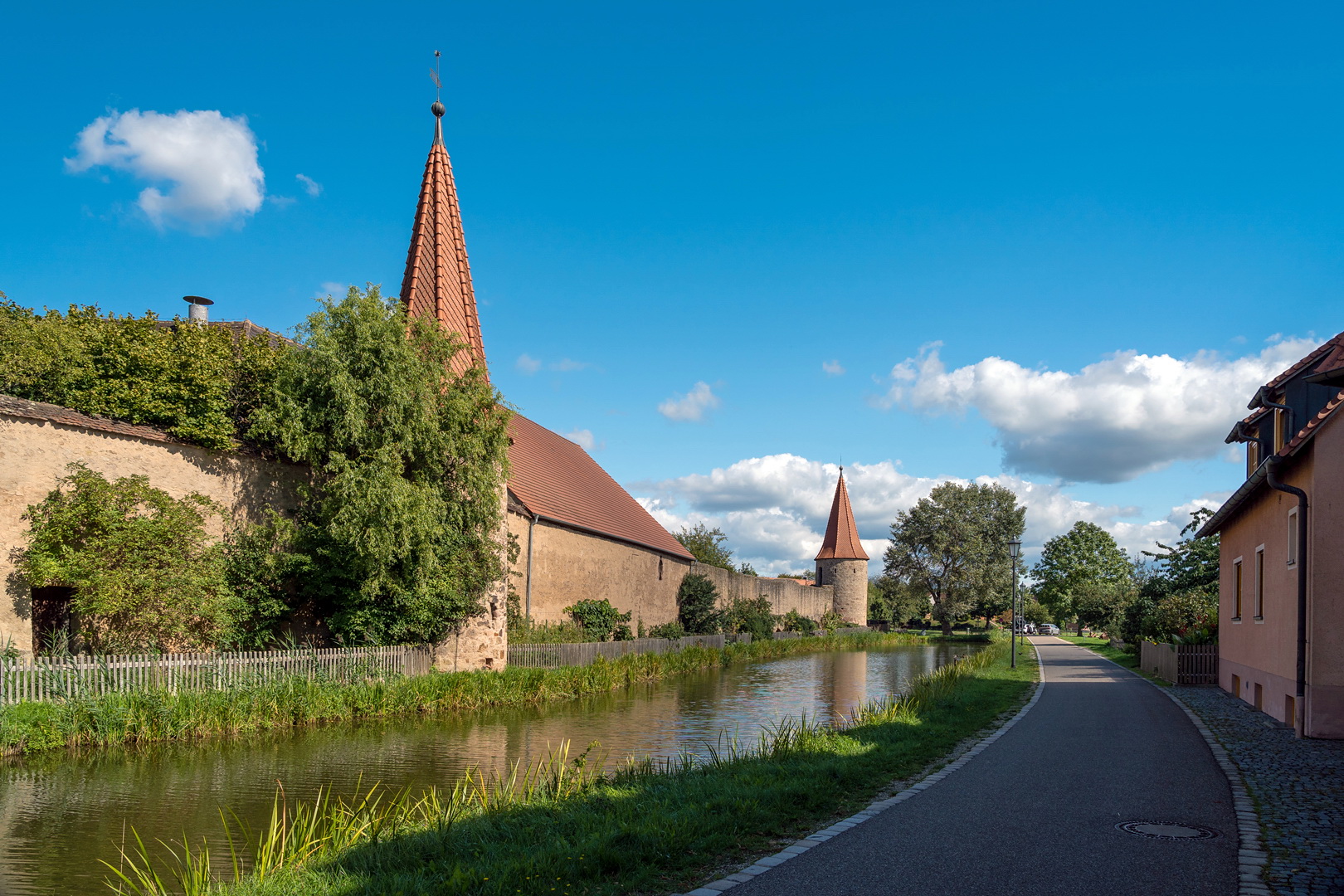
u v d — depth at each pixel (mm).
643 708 23391
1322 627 13750
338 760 14797
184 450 20484
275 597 21328
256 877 7137
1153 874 6836
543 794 9938
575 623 36406
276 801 11664
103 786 12539
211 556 19656
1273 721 16062
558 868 6797
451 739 17234
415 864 7387
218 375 21375
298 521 22531
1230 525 21500
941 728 14789
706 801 9133
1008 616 103375
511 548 26188
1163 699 20344
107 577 17234
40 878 8594
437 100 29750
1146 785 10266
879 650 58312
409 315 24344
